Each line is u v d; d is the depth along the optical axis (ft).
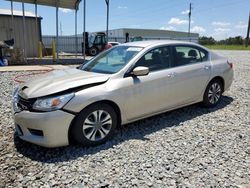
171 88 15.60
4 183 9.87
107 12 46.03
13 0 53.72
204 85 17.80
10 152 12.26
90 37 90.27
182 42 17.15
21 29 67.92
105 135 13.19
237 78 31.35
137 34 216.95
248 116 17.34
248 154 12.17
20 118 12.12
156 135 14.20
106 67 14.85
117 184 9.82
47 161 11.48
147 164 11.19
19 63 48.29
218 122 16.21
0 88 25.05
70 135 12.50
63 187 9.67
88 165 11.15
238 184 9.83
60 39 117.91
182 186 9.69
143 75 13.96
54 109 11.60
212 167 10.99
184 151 12.37
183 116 17.19
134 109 14.12
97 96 12.50
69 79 13.16
